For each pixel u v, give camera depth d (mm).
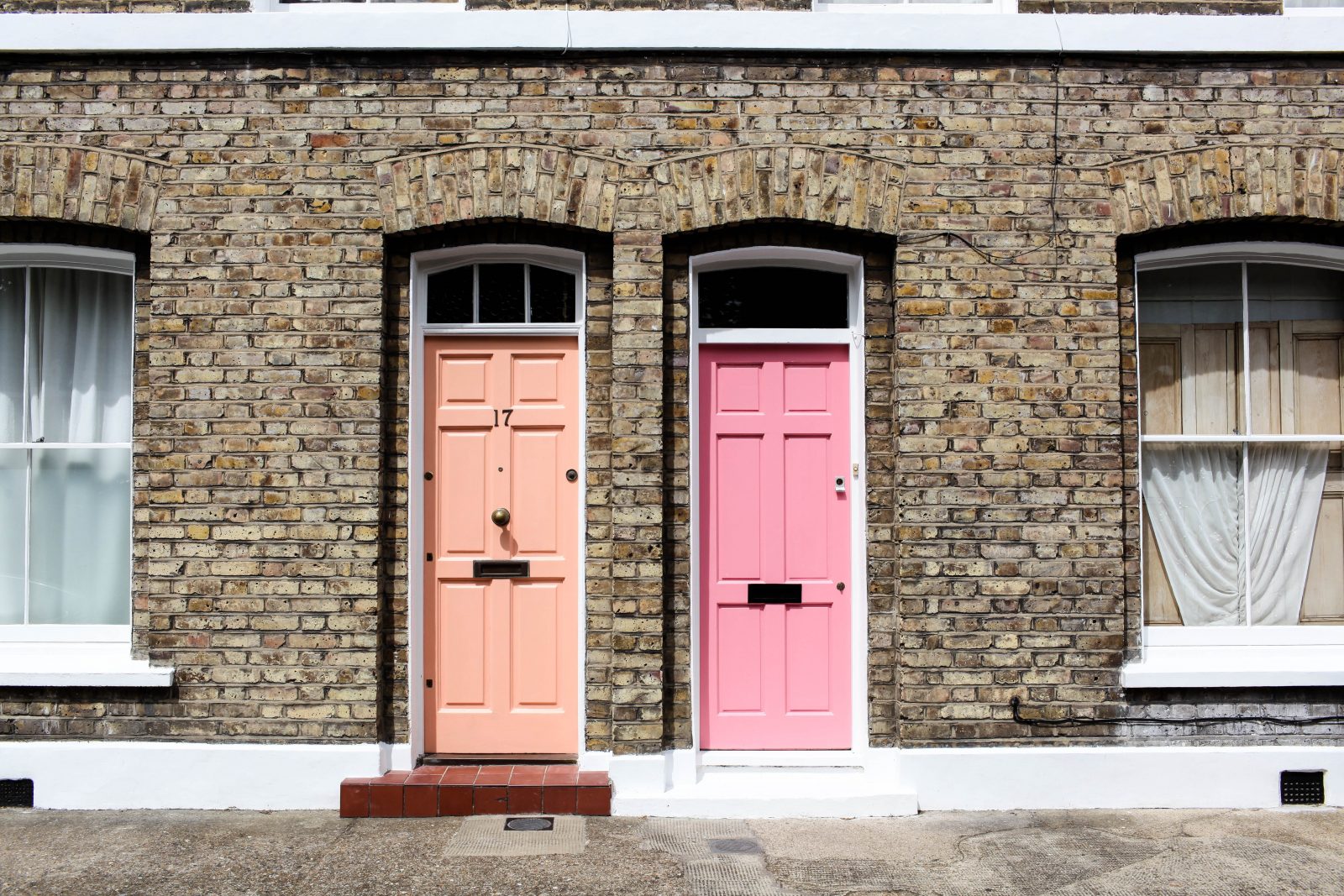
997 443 5129
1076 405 5148
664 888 4109
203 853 4445
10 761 5027
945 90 5188
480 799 4926
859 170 5141
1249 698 5152
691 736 5141
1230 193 5172
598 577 5184
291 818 4895
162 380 5117
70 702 5086
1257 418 5500
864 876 4242
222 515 5102
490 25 5109
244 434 5117
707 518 5348
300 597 5082
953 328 5145
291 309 5129
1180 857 4449
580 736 5207
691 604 5172
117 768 5023
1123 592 5141
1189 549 5445
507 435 5363
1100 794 5074
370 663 5066
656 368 5105
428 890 4078
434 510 5352
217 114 5156
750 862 4383
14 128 5137
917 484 5117
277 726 5059
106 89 5152
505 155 5125
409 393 5230
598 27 5113
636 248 5117
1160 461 5453
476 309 5418
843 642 5348
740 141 5148
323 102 5156
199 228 5148
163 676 5020
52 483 5434
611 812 4961
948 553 5105
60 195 5113
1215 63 5219
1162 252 5352
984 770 5055
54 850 4480
